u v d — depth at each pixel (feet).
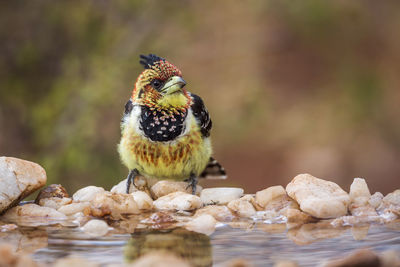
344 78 84.07
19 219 23.95
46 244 20.29
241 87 69.41
